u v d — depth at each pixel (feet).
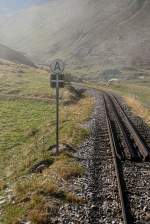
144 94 305.32
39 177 52.85
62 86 67.26
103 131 91.40
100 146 74.13
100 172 55.36
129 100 193.06
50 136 88.33
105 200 43.75
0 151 85.10
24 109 145.28
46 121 118.01
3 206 44.29
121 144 75.97
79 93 213.87
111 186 48.55
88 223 37.70
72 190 47.16
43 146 78.54
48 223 37.91
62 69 66.69
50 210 40.60
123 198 42.80
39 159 67.10
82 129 92.43
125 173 54.44
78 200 43.52
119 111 136.46
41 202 42.24
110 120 109.91
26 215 39.68
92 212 40.45
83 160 63.10
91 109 138.00
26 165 66.13
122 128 93.50
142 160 63.05
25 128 109.60
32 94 179.93
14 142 93.09
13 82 218.79
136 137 81.61
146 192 46.65
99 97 194.18
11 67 307.17
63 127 99.35
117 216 39.17
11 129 108.27
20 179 55.47
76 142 78.28
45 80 247.91
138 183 50.11
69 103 163.84
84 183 50.08
